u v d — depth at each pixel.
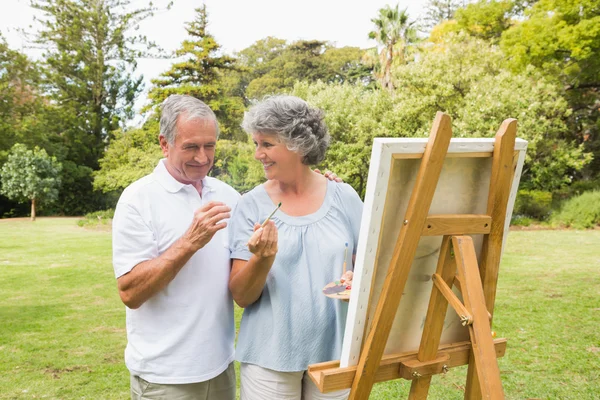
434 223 1.31
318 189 1.74
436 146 1.22
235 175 17.48
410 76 13.89
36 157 18.16
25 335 4.86
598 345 4.21
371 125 13.64
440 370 1.47
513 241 10.30
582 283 6.47
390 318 1.30
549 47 14.55
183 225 1.66
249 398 1.69
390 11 17.89
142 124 23.48
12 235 13.32
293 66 28.14
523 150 1.45
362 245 1.24
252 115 1.60
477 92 12.96
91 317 5.52
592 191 14.45
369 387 1.35
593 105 16.91
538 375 3.61
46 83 22.86
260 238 1.46
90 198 22.03
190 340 1.63
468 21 18.34
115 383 3.67
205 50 22.27
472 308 1.32
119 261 1.58
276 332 1.63
